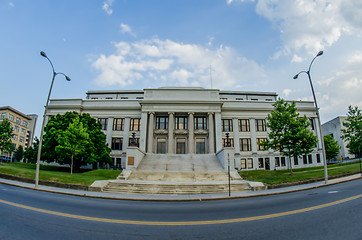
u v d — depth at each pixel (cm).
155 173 2536
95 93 5188
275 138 2623
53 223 669
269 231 589
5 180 1894
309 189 1633
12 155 7419
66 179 2002
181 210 967
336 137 6072
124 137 4322
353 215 708
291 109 2619
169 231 611
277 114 2614
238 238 539
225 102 4566
